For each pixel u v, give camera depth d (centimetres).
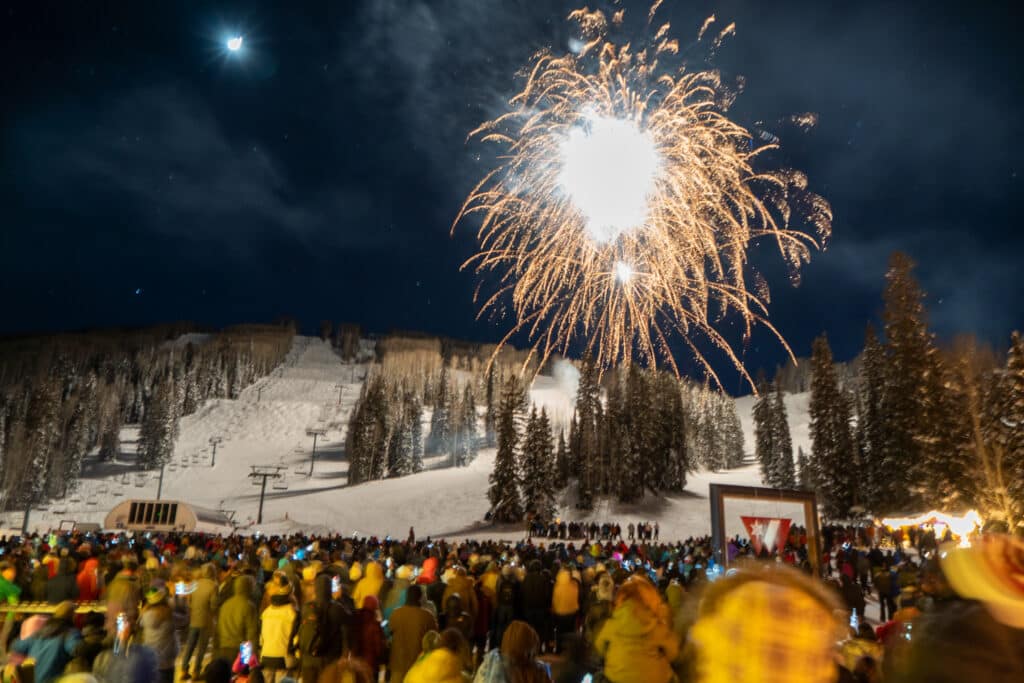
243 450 13288
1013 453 3606
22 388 14725
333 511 7456
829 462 6025
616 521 6309
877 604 2339
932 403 4241
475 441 11350
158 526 6016
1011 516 3519
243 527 6694
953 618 190
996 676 174
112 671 625
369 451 10175
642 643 560
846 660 604
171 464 12169
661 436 7325
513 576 1438
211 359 19212
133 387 17825
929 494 4169
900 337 4750
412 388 15338
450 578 1329
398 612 848
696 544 3519
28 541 2920
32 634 695
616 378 7331
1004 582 187
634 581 592
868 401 5703
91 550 2020
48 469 10044
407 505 7294
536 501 6253
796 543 2989
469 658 623
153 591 862
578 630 1427
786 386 16338
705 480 8869
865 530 3853
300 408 16650
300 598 1194
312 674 850
